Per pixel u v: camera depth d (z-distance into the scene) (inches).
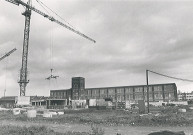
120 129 820.0
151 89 4128.9
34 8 3181.6
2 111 2060.8
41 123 1093.8
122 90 4414.4
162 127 864.3
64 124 1034.7
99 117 1258.0
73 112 1919.3
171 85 3954.2
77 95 4603.8
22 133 593.3
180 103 3449.8
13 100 4001.0
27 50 3117.6
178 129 800.9
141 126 901.2
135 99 4229.8
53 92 4918.8
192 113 1488.7
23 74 3053.6
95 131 606.5
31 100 3228.3
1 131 618.5
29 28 3176.7
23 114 1651.1
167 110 1786.4
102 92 4581.7
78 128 867.4
